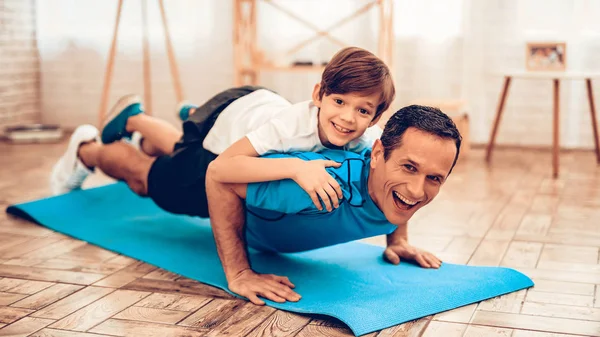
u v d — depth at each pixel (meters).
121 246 2.25
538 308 1.77
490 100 4.16
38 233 2.42
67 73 4.79
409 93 4.23
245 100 2.12
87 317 1.71
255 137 1.79
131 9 4.62
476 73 4.12
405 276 1.95
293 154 1.79
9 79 4.59
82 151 2.67
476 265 2.11
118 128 2.51
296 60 4.21
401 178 1.63
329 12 4.23
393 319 1.67
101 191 2.84
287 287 1.83
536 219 2.63
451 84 4.16
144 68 4.56
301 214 1.82
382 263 2.07
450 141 1.62
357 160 1.76
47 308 1.77
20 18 4.65
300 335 1.61
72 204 2.69
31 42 4.77
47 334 1.61
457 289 1.85
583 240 2.36
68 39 4.75
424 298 1.78
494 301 1.81
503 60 4.07
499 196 3.01
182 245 2.27
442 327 1.65
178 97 4.38
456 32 4.10
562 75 3.40
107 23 4.68
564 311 1.75
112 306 1.78
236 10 4.14
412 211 1.69
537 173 3.48
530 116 4.12
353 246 2.25
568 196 3.00
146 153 2.63
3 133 4.54
